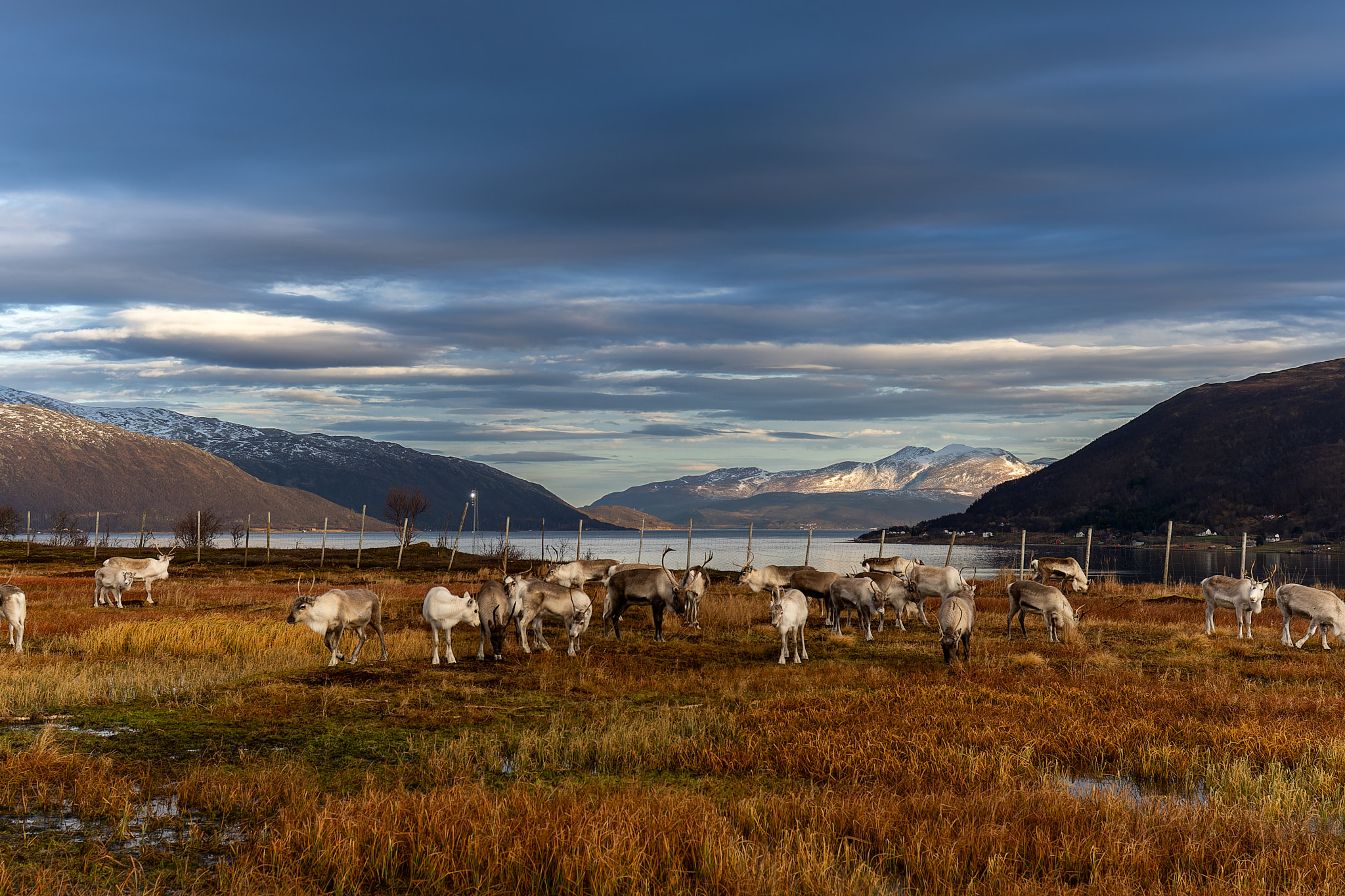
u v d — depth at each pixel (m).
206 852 7.55
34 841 7.65
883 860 7.55
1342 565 135.12
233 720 12.10
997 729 11.78
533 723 12.28
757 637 21.98
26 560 58.97
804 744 10.91
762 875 6.84
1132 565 129.00
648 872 6.89
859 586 22.16
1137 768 10.50
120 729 11.59
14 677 14.50
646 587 21.80
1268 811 8.62
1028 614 27.91
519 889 6.88
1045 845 7.65
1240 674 17.33
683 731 11.94
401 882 7.04
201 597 33.66
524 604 18.59
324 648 19.47
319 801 8.61
